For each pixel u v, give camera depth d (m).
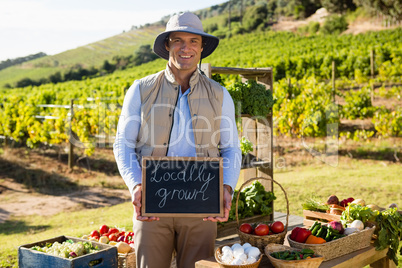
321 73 14.44
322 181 7.81
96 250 2.94
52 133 11.08
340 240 2.61
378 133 10.96
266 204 4.43
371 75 13.27
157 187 2.20
